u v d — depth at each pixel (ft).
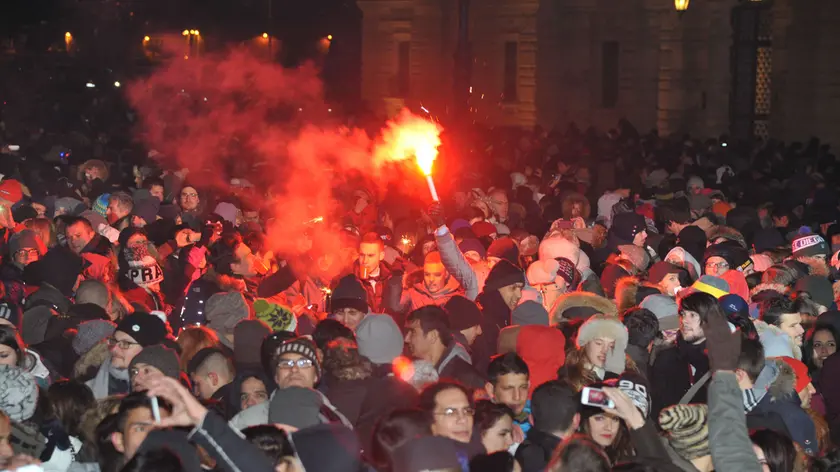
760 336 24.21
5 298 27.17
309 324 27.89
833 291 31.40
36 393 19.45
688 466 17.57
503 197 46.73
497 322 26.89
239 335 22.93
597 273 37.47
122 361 22.21
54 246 32.86
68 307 28.58
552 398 18.80
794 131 111.04
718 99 118.42
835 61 107.96
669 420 18.19
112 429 17.88
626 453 18.51
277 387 20.16
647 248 37.58
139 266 31.24
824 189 57.26
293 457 16.58
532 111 133.39
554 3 130.52
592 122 127.75
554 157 83.15
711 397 17.11
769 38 116.26
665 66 121.08
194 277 32.40
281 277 29.99
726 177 69.72
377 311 30.09
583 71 128.16
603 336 22.13
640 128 123.95
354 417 19.86
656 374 23.90
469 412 17.42
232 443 15.69
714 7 118.32
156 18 210.38
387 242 37.09
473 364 25.31
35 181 54.03
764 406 21.67
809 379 22.99
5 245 35.53
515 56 134.92
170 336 23.21
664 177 70.28
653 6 121.60
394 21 148.56
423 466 15.53
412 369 21.18
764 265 35.09
